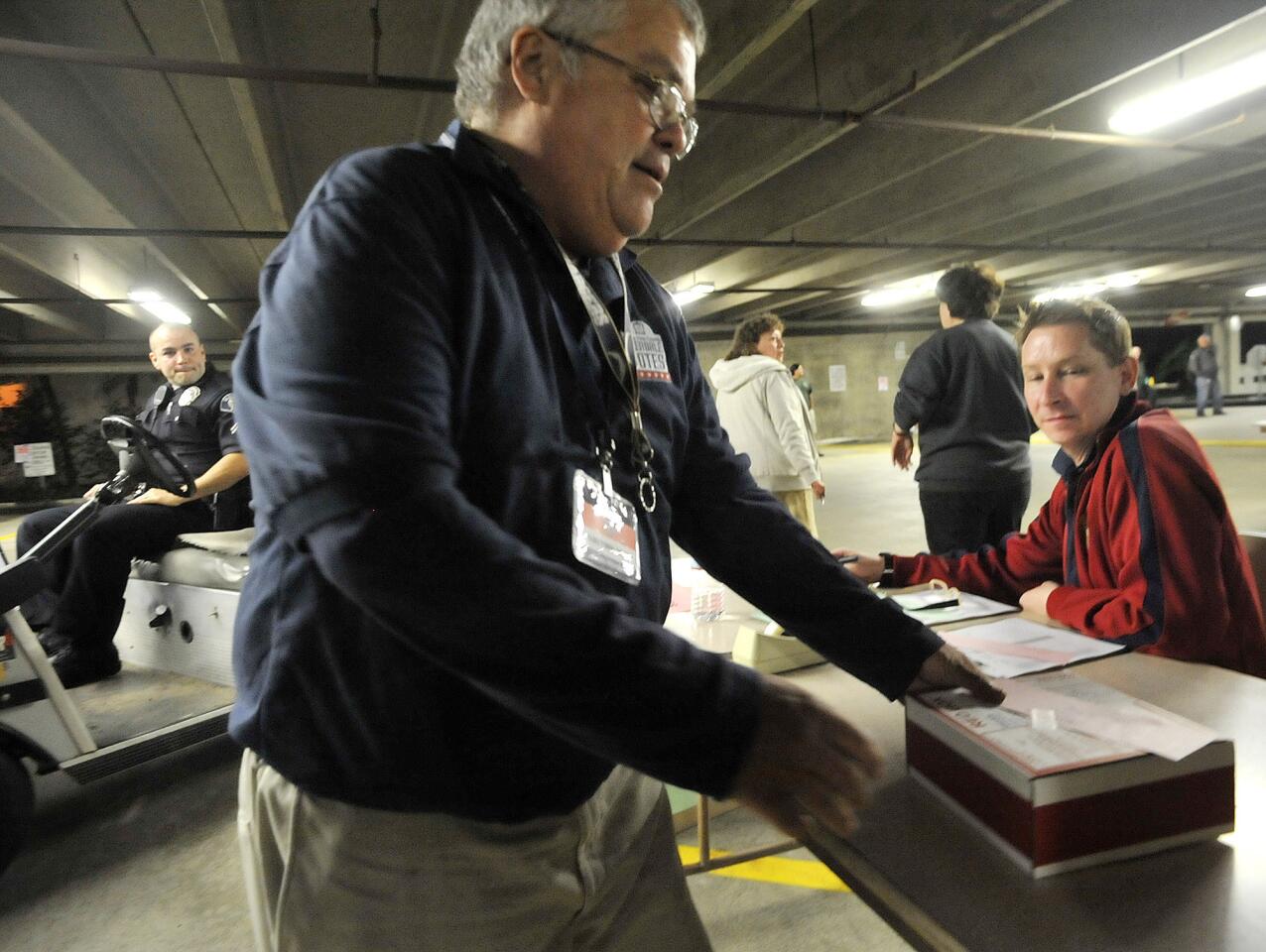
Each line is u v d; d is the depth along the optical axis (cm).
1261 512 605
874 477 1029
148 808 250
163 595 279
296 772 66
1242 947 59
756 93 576
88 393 1406
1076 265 1334
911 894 67
